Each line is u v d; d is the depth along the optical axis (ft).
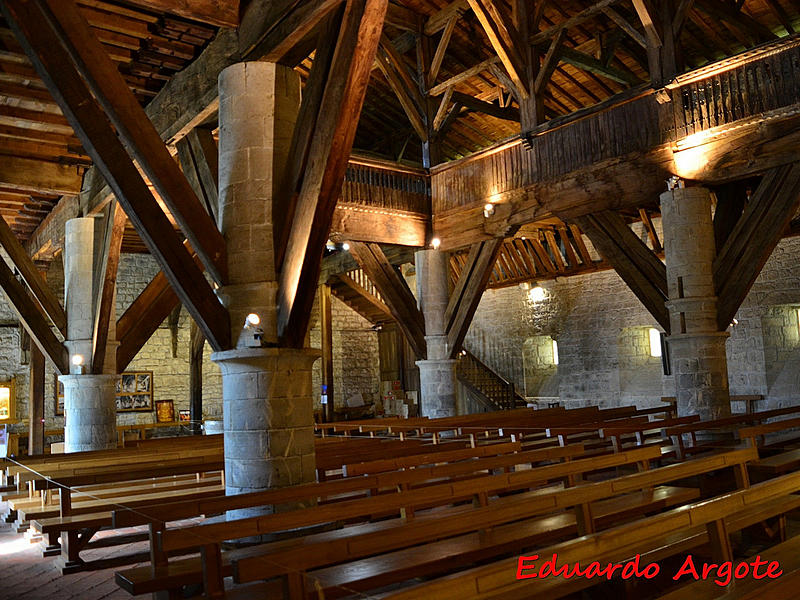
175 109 26.27
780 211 29.63
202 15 21.11
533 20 39.93
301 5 19.10
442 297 44.50
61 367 37.29
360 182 41.57
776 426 22.53
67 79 17.93
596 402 56.54
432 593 8.23
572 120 36.81
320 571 12.09
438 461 21.27
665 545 13.01
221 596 11.94
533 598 10.48
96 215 37.45
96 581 18.21
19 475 23.09
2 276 36.88
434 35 47.47
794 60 28.81
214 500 15.37
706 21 43.42
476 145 59.00
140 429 60.64
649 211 49.70
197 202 19.34
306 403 19.61
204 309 18.98
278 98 21.36
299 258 18.61
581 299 58.03
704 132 31.55
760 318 47.85
